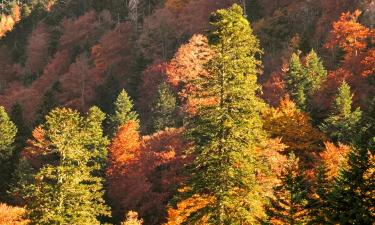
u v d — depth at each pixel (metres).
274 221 23.36
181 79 73.62
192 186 24.67
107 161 56.44
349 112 48.91
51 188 29.36
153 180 54.59
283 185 21.48
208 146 24.14
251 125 24.23
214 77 24.86
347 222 15.87
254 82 25.03
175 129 57.94
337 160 35.03
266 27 89.81
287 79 61.34
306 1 88.25
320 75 62.03
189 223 24.89
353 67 59.25
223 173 24.02
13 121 75.69
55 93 99.81
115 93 97.38
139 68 95.75
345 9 77.88
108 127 73.00
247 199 23.91
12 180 57.59
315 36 79.88
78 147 30.59
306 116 49.31
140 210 51.19
